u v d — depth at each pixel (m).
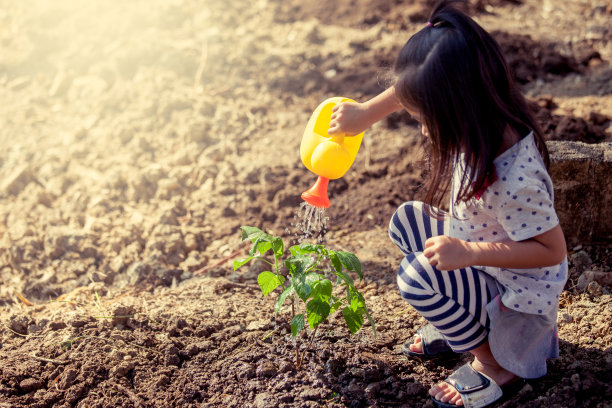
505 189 2.08
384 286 3.33
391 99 2.40
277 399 2.50
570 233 3.38
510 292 2.23
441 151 2.12
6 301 3.60
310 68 5.63
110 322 3.06
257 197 4.30
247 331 2.96
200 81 5.46
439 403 2.43
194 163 4.63
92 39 6.02
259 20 6.43
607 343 2.69
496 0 6.64
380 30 6.13
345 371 2.63
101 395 2.60
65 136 5.05
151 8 6.38
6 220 4.27
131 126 4.96
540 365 2.41
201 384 2.64
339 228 4.01
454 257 2.08
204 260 3.80
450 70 2.02
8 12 6.75
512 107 2.11
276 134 4.91
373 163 4.50
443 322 2.30
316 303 2.37
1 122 5.28
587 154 3.24
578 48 5.66
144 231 4.05
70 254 3.90
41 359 2.78
